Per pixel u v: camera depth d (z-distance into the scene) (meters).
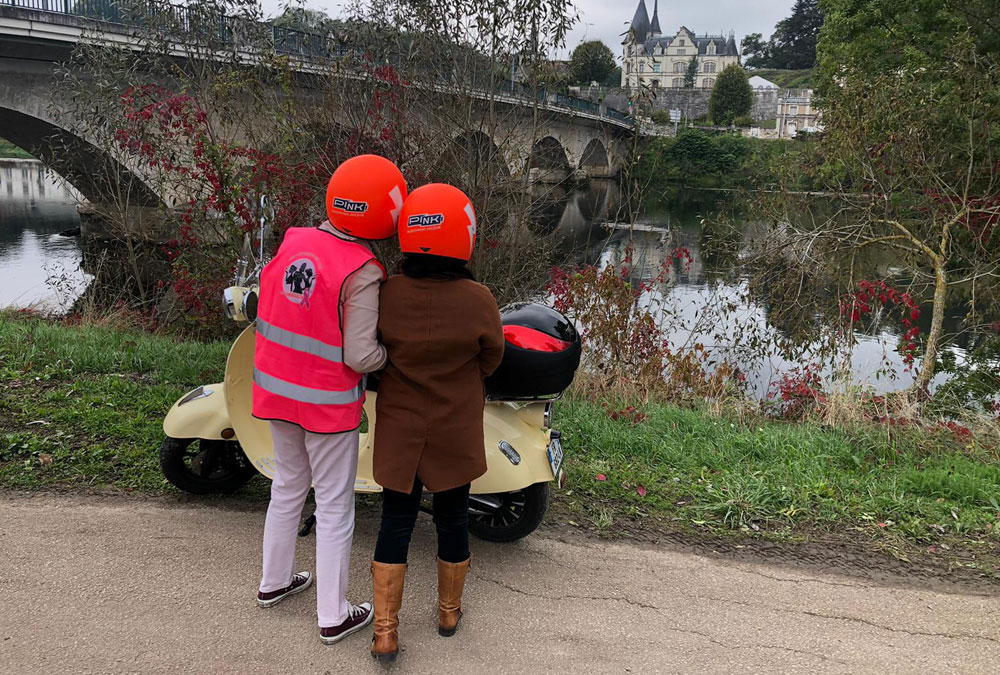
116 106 9.07
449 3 7.41
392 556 2.56
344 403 2.51
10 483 3.71
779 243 12.02
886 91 11.49
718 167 51.28
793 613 3.05
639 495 4.07
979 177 11.71
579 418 5.34
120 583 2.93
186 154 8.73
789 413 7.67
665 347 8.50
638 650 2.74
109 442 4.21
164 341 7.32
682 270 14.52
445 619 2.73
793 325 11.15
